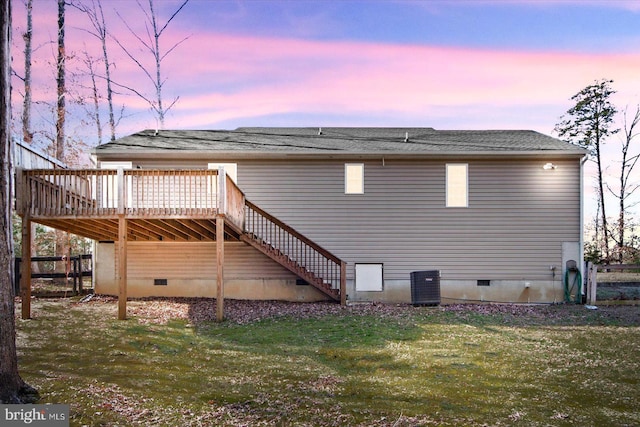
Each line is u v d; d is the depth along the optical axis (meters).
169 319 11.73
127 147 15.30
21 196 10.94
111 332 9.77
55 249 21.95
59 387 6.26
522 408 5.99
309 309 13.74
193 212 11.20
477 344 9.58
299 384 6.91
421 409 5.92
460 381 7.13
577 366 8.01
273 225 15.45
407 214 15.62
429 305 14.55
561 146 15.59
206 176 11.24
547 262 15.45
